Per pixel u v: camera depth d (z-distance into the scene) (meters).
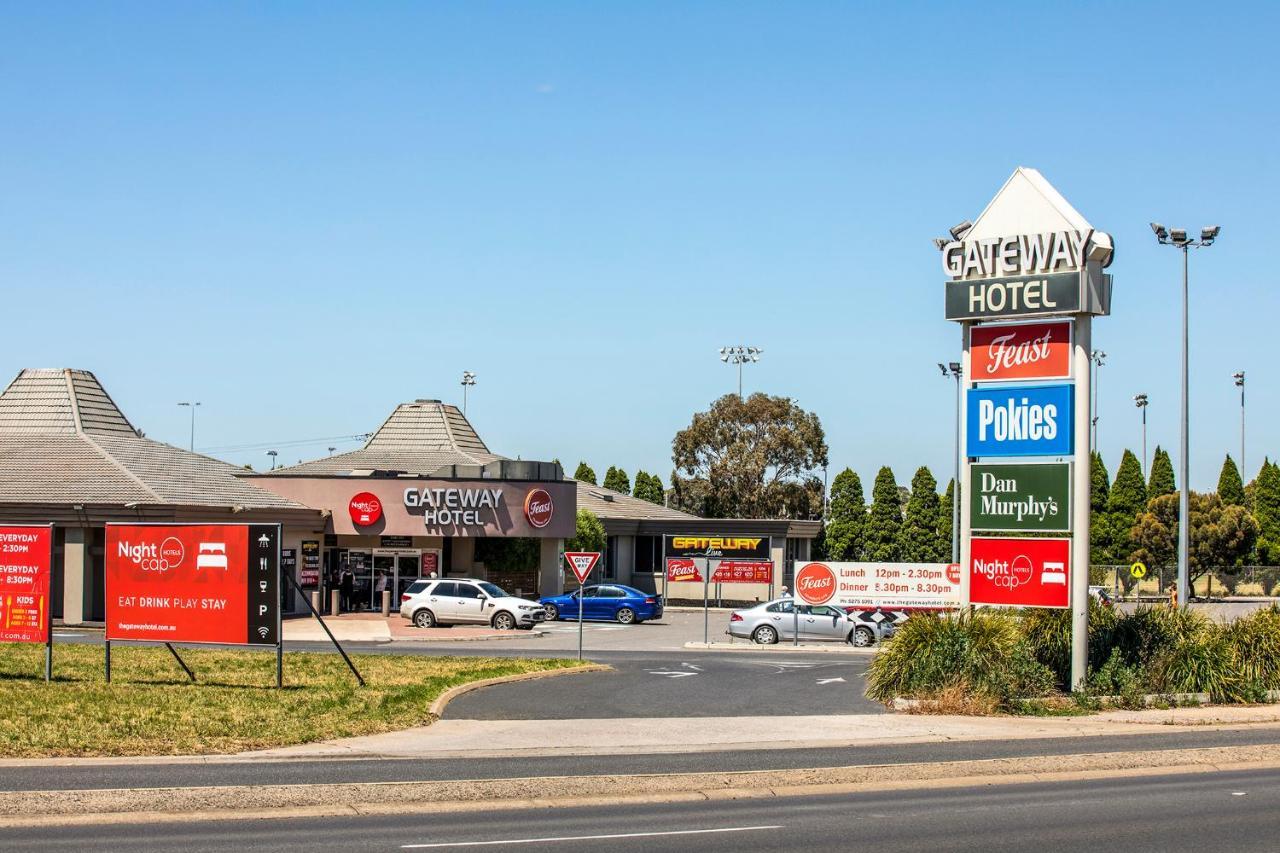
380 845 12.38
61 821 13.45
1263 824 13.80
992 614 25.45
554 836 12.92
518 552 59.22
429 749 19.03
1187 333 45.62
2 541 24.97
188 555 24.80
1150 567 82.00
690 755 18.92
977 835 13.15
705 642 43.00
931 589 43.22
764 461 91.25
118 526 25.20
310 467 66.00
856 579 43.47
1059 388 25.08
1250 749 19.36
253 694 23.52
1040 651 25.62
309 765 17.53
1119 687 24.86
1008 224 25.72
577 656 36.97
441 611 49.09
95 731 19.16
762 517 91.69
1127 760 18.25
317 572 55.09
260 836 12.80
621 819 13.95
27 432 53.50
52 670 25.53
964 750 19.47
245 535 24.53
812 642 43.44
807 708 24.41
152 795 14.73
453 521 56.22
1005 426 25.62
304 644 39.09
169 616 24.86
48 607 24.75
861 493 95.75
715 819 13.98
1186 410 45.84
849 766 17.62
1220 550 80.12
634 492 105.12
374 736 20.17
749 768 17.50
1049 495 25.12
